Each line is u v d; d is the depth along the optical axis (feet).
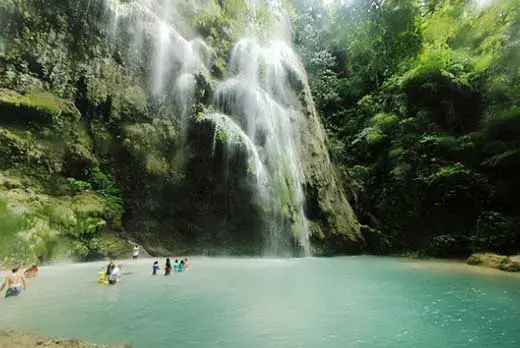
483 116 92.84
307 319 28.32
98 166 65.41
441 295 38.47
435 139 92.94
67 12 68.39
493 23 91.97
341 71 138.00
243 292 37.88
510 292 40.37
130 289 38.22
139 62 75.15
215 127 73.26
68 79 66.54
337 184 98.68
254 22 107.14
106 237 61.62
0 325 24.86
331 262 69.97
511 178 84.17
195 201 72.49
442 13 99.19
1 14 61.11
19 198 52.01
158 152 71.97
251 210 72.90
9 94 58.13
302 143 93.30
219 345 21.97
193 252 70.03
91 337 22.80
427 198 89.61
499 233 72.64
